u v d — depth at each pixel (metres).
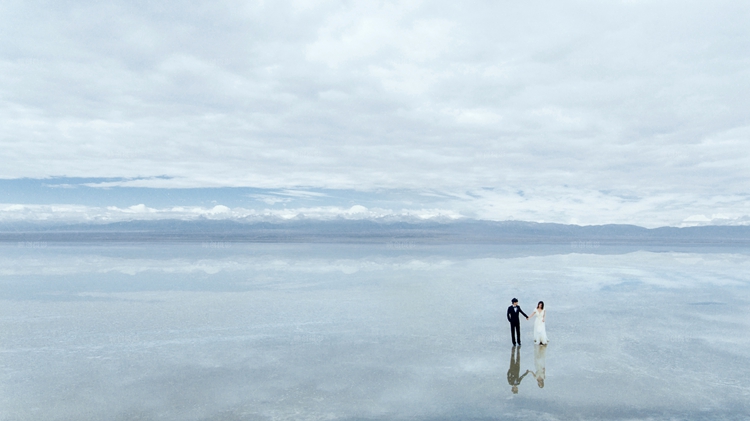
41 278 32.34
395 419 8.73
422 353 13.20
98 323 17.39
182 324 17.22
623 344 14.13
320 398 9.82
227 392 10.20
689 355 12.91
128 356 13.09
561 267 42.41
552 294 24.62
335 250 79.81
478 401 9.57
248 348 13.86
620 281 30.67
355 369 11.77
